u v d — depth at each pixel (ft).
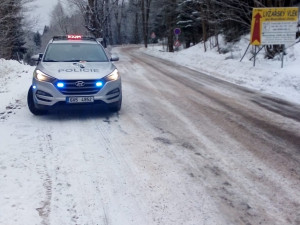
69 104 22.90
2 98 31.09
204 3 92.27
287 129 22.40
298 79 37.58
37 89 23.00
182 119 24.48
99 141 19.39
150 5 178.19
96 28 100.07
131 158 17.02
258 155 17.80
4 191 13.38
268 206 12.91
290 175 15.53
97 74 23.53
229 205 12.90
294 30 45.85
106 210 12.37
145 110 26.96
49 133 20.74
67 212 12.17
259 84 39.93
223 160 17.06
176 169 15.87
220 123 23.59
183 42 141.90
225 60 62.23
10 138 19.63
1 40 75.05
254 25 46.85
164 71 56.18
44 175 14.89
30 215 11.86
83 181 14.47
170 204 12.87
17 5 75.82
